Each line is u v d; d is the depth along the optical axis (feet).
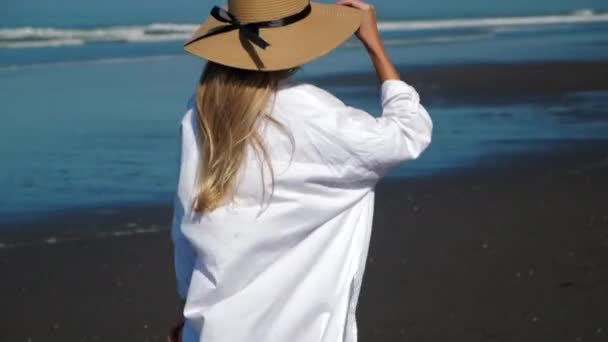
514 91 51.21
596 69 58.39
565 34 78.33
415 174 34.35
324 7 10.19
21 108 44.80
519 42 72.90
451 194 31.86
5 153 36.94
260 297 9.88
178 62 59.98
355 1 10.65
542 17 89.92
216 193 9.68
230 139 9.58
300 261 9.93
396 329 21.17
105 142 38.93
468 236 27.50
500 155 37.06
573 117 44.47
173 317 22.56
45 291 23.99
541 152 37.55
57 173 34.63
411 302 22.63
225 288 9.89
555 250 26.13
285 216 9.76
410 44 72.08
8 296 23.59
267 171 9.62
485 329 21.15
